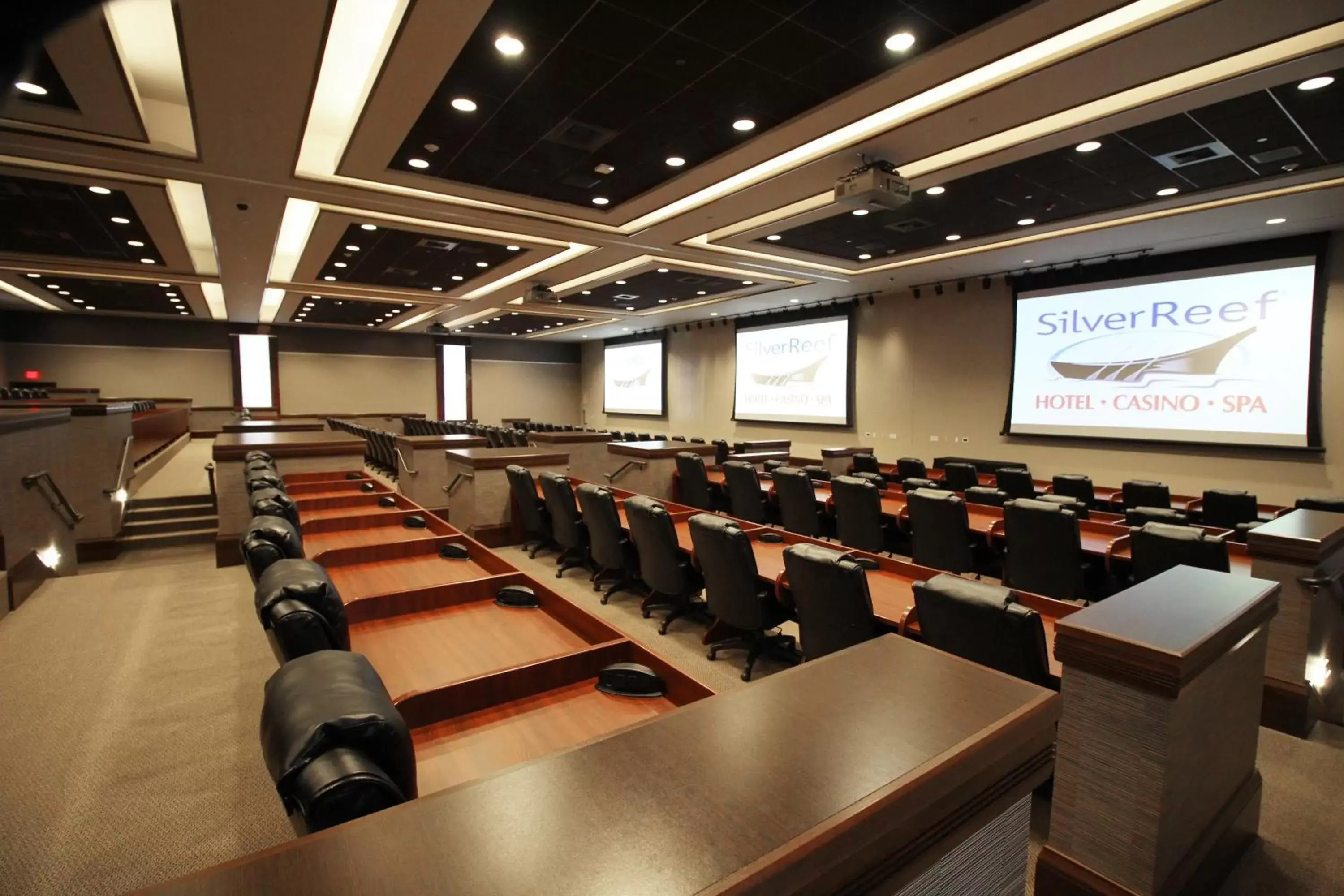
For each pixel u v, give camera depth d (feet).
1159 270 24.25
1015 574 12.32
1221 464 23.04
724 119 13.61
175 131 15.43
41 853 5.97
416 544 10.12
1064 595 11.69
